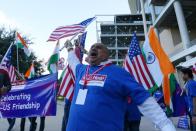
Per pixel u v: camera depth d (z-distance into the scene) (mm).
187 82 6832
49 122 14453
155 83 6906
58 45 8102
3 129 11492
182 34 32969
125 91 3150
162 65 6930
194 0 34688
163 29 46625
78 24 6996
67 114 8203
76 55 4492
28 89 8625
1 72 6711
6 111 8625
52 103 8523
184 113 8133
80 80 3404
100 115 3113
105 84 3170
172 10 36812
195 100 6551
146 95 3023
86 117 3137
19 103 8641
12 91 8656
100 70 3303
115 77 3180
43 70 44125
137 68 7043
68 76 7527
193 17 41844
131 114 6777
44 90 8562
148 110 2979
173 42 43875
